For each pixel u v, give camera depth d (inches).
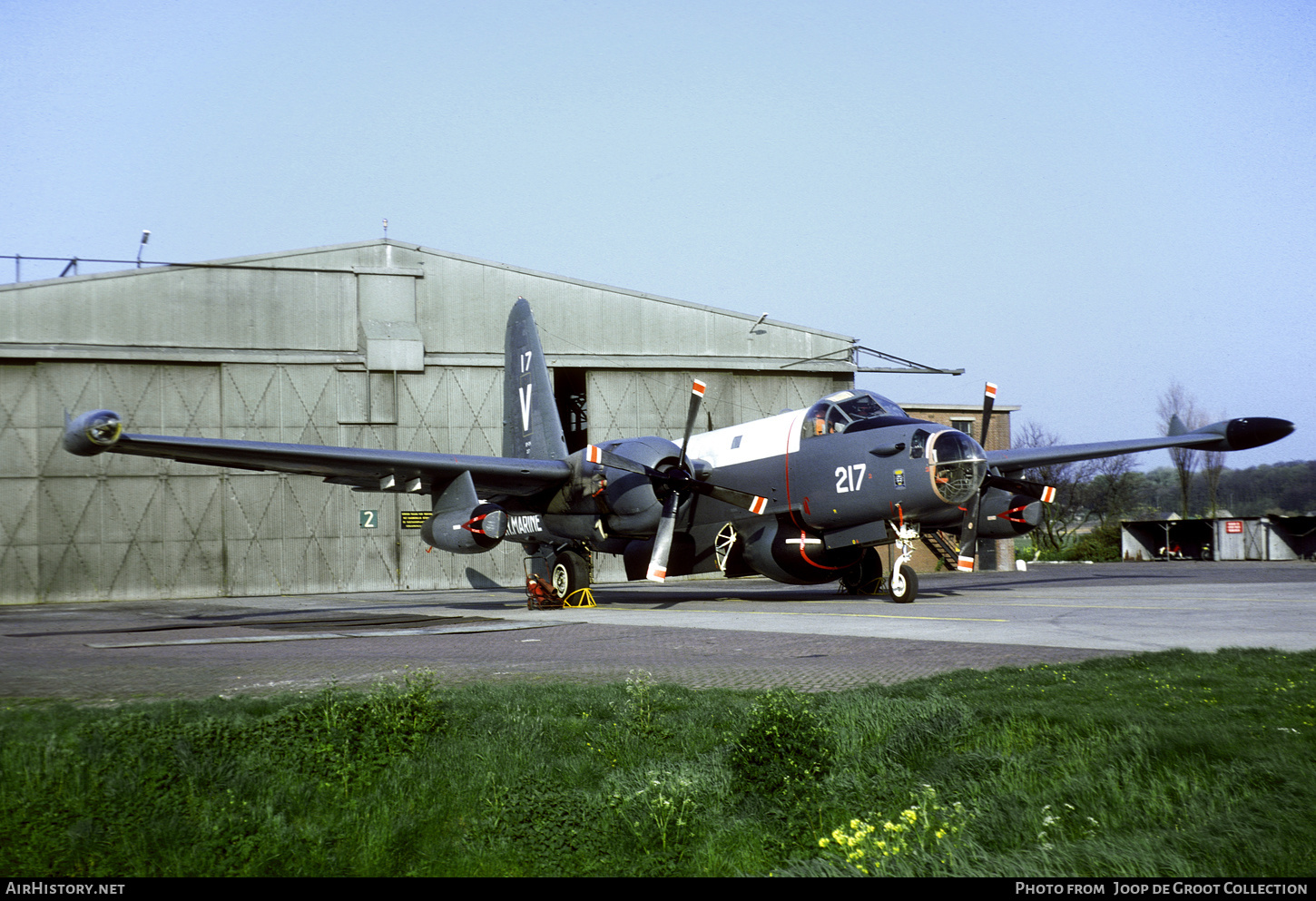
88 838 188.4
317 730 258.4
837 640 501.0
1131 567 1555.1
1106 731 246.7
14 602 1168.2
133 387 1227.9
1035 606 690.8
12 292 1184.8
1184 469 2623.0
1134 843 171.2
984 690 315.3
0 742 256.4
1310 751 217.9
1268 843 167.2
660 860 184.5
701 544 837.8
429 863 187.3
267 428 1266.0
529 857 189.6
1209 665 350.0
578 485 820.0
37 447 1191.6
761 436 799.7
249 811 204.5
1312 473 4702.3
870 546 802.2
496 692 333.1
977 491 683.4
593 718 294.8
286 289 1288.1
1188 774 207.8
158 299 1236.5
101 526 1208.2
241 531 1258.0
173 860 182.7
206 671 424.5
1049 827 184.7
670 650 482.6
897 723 263.0
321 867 183.5
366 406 1302.9
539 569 908.6
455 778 235.3
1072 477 2763.3
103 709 320.2
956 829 184.2
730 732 266.1
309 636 589.9
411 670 416.5
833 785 215.2
